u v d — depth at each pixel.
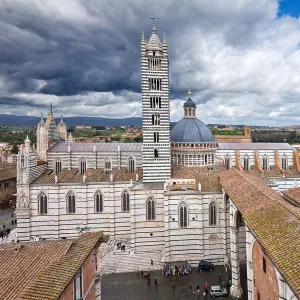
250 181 64.56
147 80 88.31
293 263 29.30
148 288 66.75
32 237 89.69
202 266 74.56
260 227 40.06
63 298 32.31
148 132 88.88
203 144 94.88
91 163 106.00
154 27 89.56
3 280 30.89
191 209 78.69
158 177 89.19
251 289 48.47
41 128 106.88
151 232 84.81
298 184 81.44
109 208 92.88
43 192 91.25
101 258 80.69
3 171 138.12
